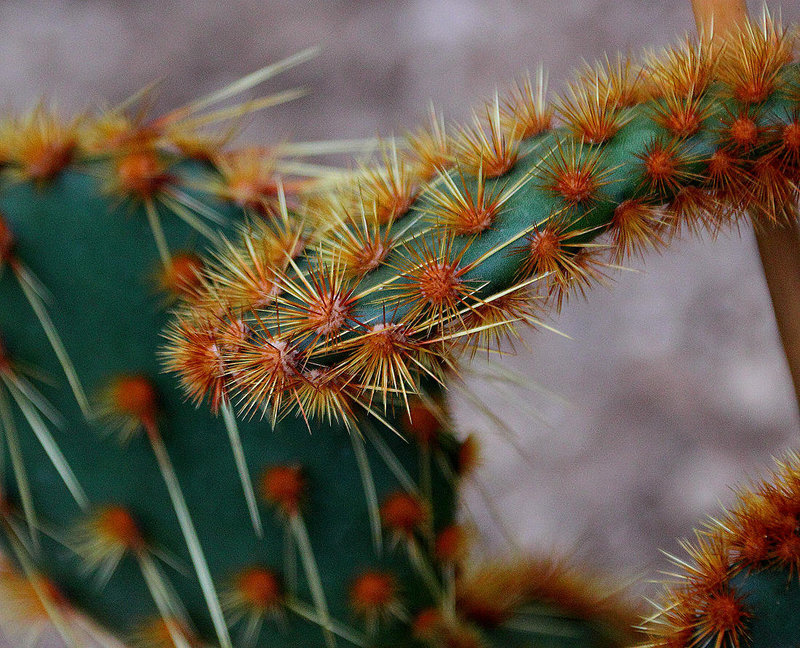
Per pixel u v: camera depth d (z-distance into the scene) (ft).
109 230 1.90
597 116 1.71
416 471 1.92
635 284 3.46
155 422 1.91
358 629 1.94
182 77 3.94
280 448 1.90
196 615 1.95
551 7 3.75
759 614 1.69
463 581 1.99
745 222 1.76
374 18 3.90
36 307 1.91
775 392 3.28
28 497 1.95
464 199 1.70
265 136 3.72
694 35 1.78
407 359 1.69
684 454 3.27
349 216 1.73
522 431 3.34
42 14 4.10
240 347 1.67
